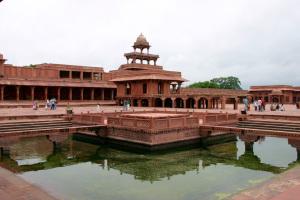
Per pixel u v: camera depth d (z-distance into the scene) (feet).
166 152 62.49
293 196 23.93
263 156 59.72
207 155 60.75
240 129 64.49
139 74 153.17
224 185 39.19
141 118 63.77
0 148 61.05
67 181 41.09
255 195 24.44
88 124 74.84
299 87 212.43
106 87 172.96
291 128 66.03
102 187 38.24
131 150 64.03
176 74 160.45
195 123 69.21
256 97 210.18
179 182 40.86
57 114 83.61
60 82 160.45
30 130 61.46
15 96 157.07
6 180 28.89
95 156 59.47
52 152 63.16
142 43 188.14
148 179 42.50
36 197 24.50
